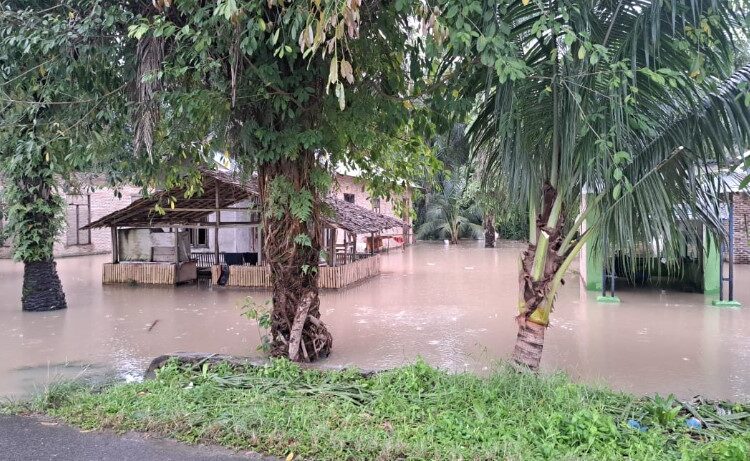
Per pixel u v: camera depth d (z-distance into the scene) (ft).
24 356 25.38
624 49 16.39
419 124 21.61
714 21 14.80
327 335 24.85
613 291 39.70
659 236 16.47
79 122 21.39
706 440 13.37
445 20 15.06
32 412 15.93
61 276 56.44
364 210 60.34
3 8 20.61
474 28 15.80
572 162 17.17
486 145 19.81
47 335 29.66
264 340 23.57
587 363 23.88
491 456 12.14
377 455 12.46
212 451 13.05
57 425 14.78
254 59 19.01
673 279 46.32
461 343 27.55
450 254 83.25
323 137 20.70
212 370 19.57
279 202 22.31
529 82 17.25
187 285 49.93
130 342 28.09
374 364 23.47
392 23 18.45
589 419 13.73
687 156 16.67
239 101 19.77
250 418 14.46
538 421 13.91
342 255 56.44
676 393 19.77
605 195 17.48
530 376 16.55
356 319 33.86
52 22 19.60
